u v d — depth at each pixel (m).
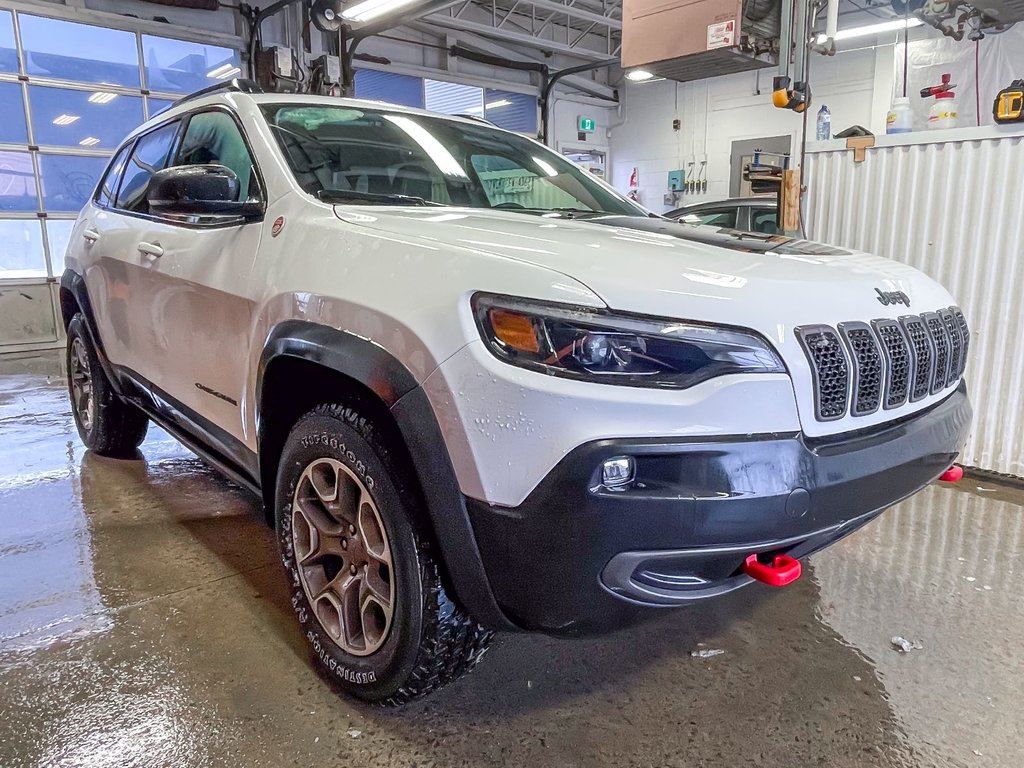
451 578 1.39
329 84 8.88
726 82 11.73
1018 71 5.53
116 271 2.74
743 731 1.63
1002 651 1.96
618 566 1.25
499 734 1.60
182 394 2.36
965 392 1.97
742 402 1.29
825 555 2.58
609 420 1.22
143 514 2.84
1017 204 3.23
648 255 1.49
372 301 1.46
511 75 11.98
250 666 1.84
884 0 9.44
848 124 10.39
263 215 1.95
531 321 1.26
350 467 1.57
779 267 1.56
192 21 8.66
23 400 5.15
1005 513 3.00
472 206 2.29
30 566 2.38
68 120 8.11
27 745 1.55
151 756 1.52
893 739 1.61
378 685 1.61
